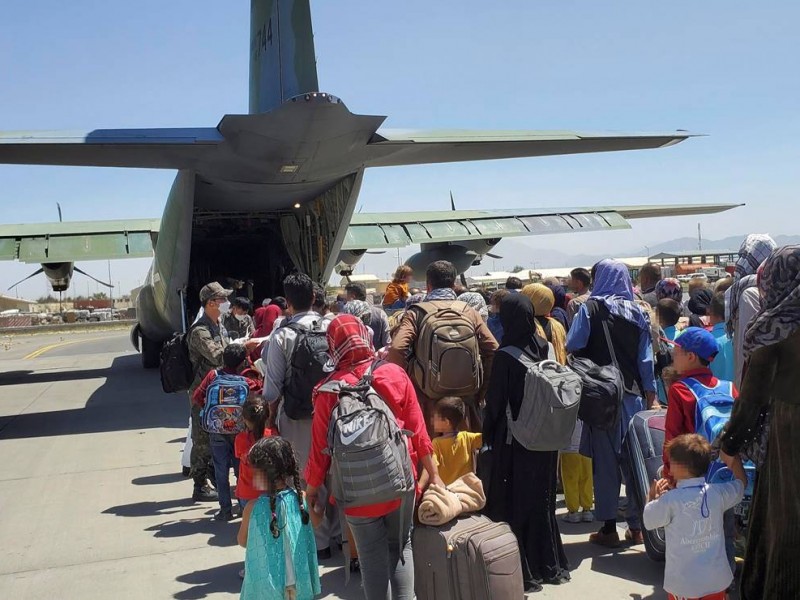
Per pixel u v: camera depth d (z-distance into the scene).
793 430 2.95
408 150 10.41
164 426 10.25
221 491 5.94
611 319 5.11
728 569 3.70
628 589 4.37
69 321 74.31
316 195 13.05
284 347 4.85
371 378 3.72
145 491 6.91
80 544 5.49
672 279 7.25
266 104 10.34
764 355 2.99
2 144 8.52
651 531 4.57
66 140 8.74
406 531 3.64
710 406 4.14
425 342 4.51
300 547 3.67
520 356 4.37
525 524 4.43
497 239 18.20
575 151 10.91
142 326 18.25
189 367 6.55
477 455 4.75
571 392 4.14
